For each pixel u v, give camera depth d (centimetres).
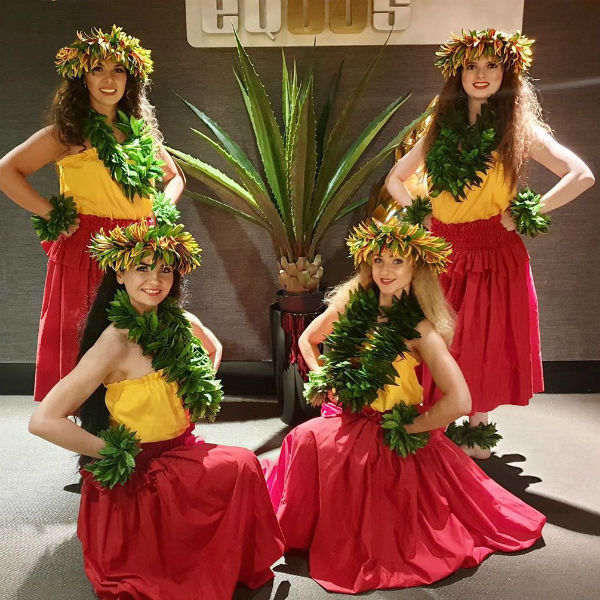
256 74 300
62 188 246
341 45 318
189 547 192
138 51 244
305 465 213
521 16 311
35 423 182
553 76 322
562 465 274
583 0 313
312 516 214
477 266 248
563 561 213
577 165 249
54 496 254
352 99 300
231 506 193
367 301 220
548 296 348
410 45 319
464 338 250
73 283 244
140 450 190
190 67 323
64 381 186
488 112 245
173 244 193
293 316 303
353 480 206
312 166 298
